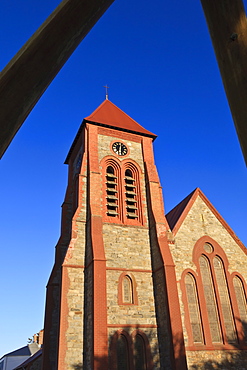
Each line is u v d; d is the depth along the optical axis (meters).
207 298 33.62
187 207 37.75
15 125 3.55
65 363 27.80
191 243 35.69
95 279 29.95
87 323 29.56
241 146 3.86
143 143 42.59
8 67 3.39
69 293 30.64
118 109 47.19
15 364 85.25
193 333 31.20
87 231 34.03
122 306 30.78
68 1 3.55
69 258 32.12
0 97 3.40
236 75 3.90
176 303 30.56
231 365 30.45
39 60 3.52
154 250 34.59
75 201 39.38
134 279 32.72
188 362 29.33
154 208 37.22
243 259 36.94
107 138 41.06
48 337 32.53
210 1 4.04
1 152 3.52
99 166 38.53
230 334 32.44
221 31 4.05
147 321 30.97
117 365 28.22
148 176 39.56
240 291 35.28
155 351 29.80
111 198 36.94
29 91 3.55
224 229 38.00
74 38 3.75
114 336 28.94
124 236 34.94
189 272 34.03
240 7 3.99
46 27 3.50
